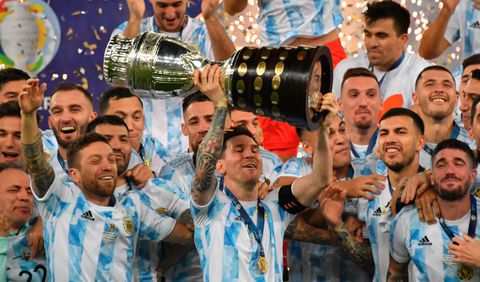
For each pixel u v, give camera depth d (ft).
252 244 41.57
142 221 44.19
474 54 52.75
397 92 52.34
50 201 42.68
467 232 42.55
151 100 53.72
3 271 44.01
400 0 60.13
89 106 47.65
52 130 48.93
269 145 51.98
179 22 54.44
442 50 56.75
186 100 46.70
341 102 49.14
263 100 33.76
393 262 44.21
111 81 36.73
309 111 33.94
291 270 46.91
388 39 52.13
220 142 39.29
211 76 35.55
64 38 61.77
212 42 50.72
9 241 44.24
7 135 45.65
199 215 41.65
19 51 61.57
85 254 42.45
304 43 54.29
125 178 45.44
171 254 46.26
